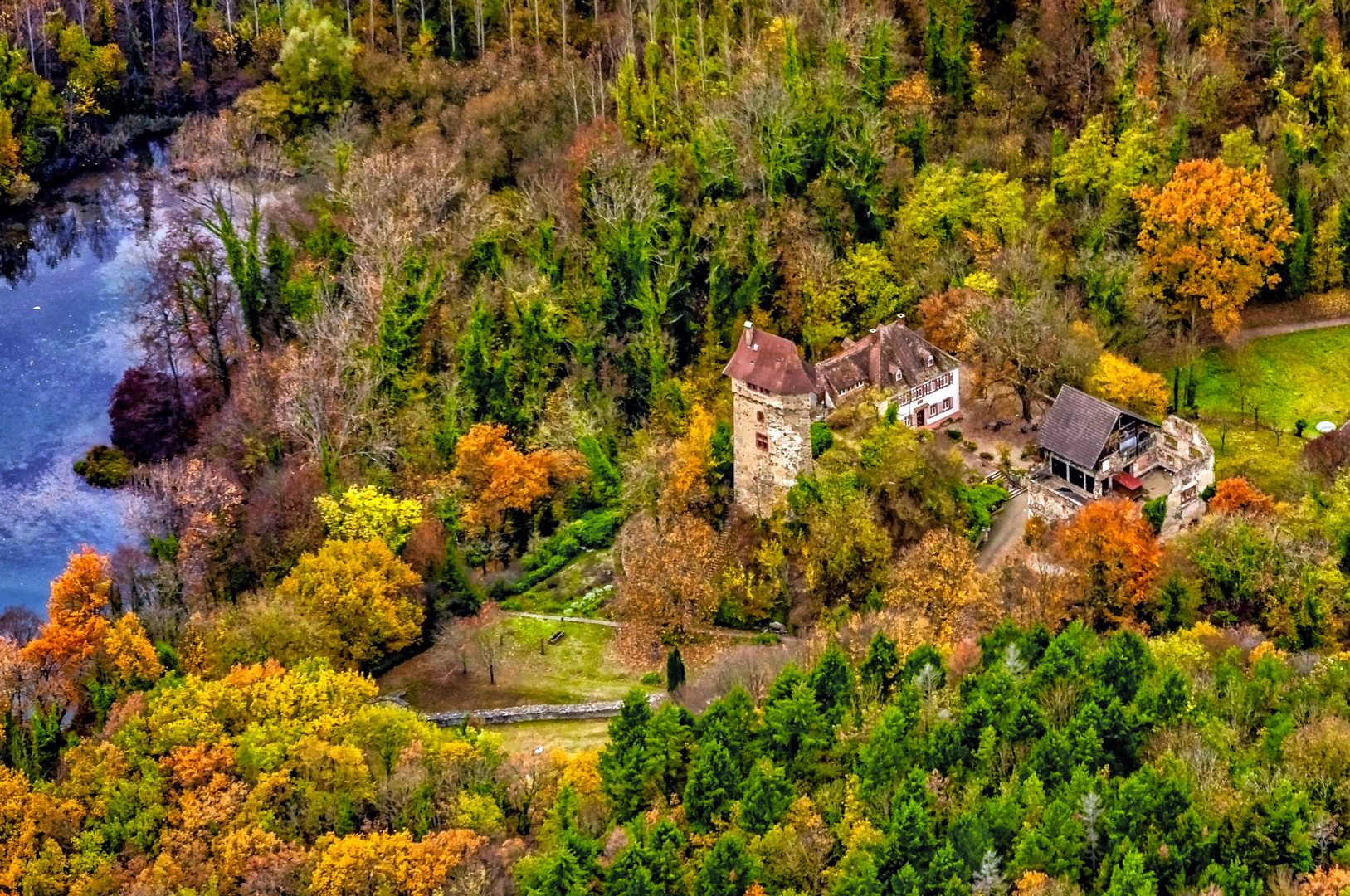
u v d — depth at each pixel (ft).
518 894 540.52
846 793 553.64
